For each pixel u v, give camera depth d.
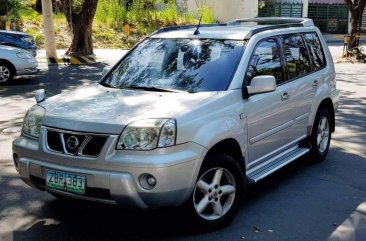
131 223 4.77
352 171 6.50
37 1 29.45
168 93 4.83
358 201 5.44
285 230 4.67
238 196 4.79
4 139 7.89
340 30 40.56
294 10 39.25
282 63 5.84
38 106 4.75
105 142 4.09
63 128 4.26
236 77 4.99
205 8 32.66
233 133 4.65
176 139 4.12
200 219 4.47
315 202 5.39
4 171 6.32
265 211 5.11
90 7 19.58
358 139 8.17
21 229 4.64
